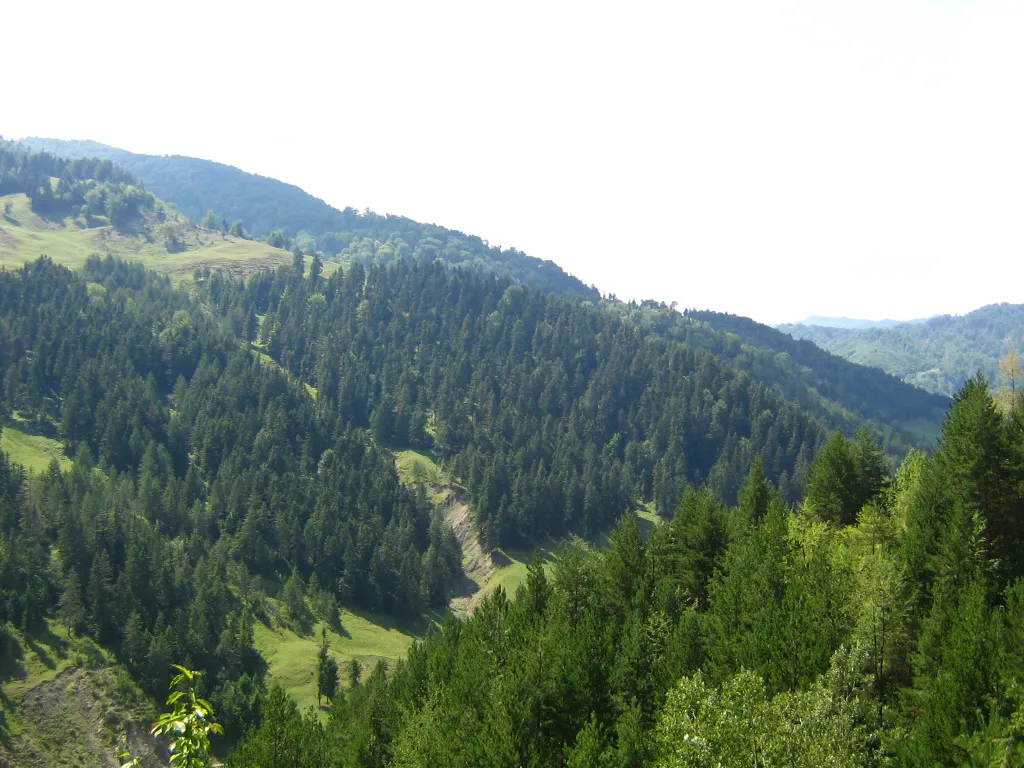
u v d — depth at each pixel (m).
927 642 41.75
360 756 63.69
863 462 69.69
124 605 121.00
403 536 172.50
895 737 35.94
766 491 73.81
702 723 31.33
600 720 45.53
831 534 60.25
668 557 66.12
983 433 54.22
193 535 155.75
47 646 112.81
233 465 183.12
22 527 135.00
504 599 67.75
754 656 41.41
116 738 104.12
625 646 50.12
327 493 179.50
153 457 182.38
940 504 54.31
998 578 49.31
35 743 99.00
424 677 68.06
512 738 42.47
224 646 120.94
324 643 121.81
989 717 34.34
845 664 36.44
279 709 61.97
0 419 186.12
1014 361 85.81
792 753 28.97
